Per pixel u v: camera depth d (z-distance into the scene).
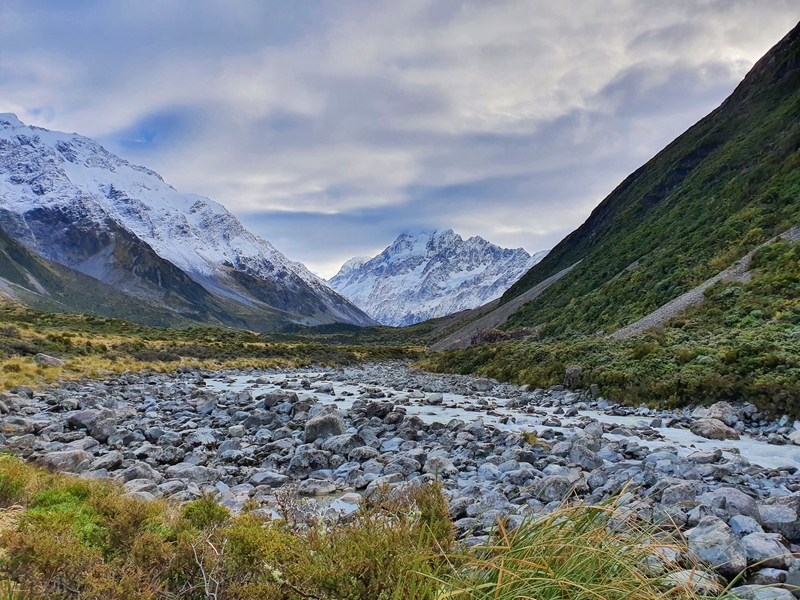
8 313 95.88
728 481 11.99
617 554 4.65
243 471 14.48
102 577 5.11
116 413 22.97
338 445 16.22
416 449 16.20
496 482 12.81
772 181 48.38
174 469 13.87
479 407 27.72
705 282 40.84
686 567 6.48
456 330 131.25
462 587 4.28
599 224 102.94
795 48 77.31
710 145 80.25
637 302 48.00
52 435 17.44
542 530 4.87
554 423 21.98
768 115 68.75
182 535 6.20
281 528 7.06
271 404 26.64
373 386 42.53
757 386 21.16
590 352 36.53
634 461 14.35
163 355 60.81
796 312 28.45
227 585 5.34
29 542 5.35
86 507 8.41
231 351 79.31
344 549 5.08
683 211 62.34
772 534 8.23
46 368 37.66
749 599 6.18
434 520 5.97
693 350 27.67
